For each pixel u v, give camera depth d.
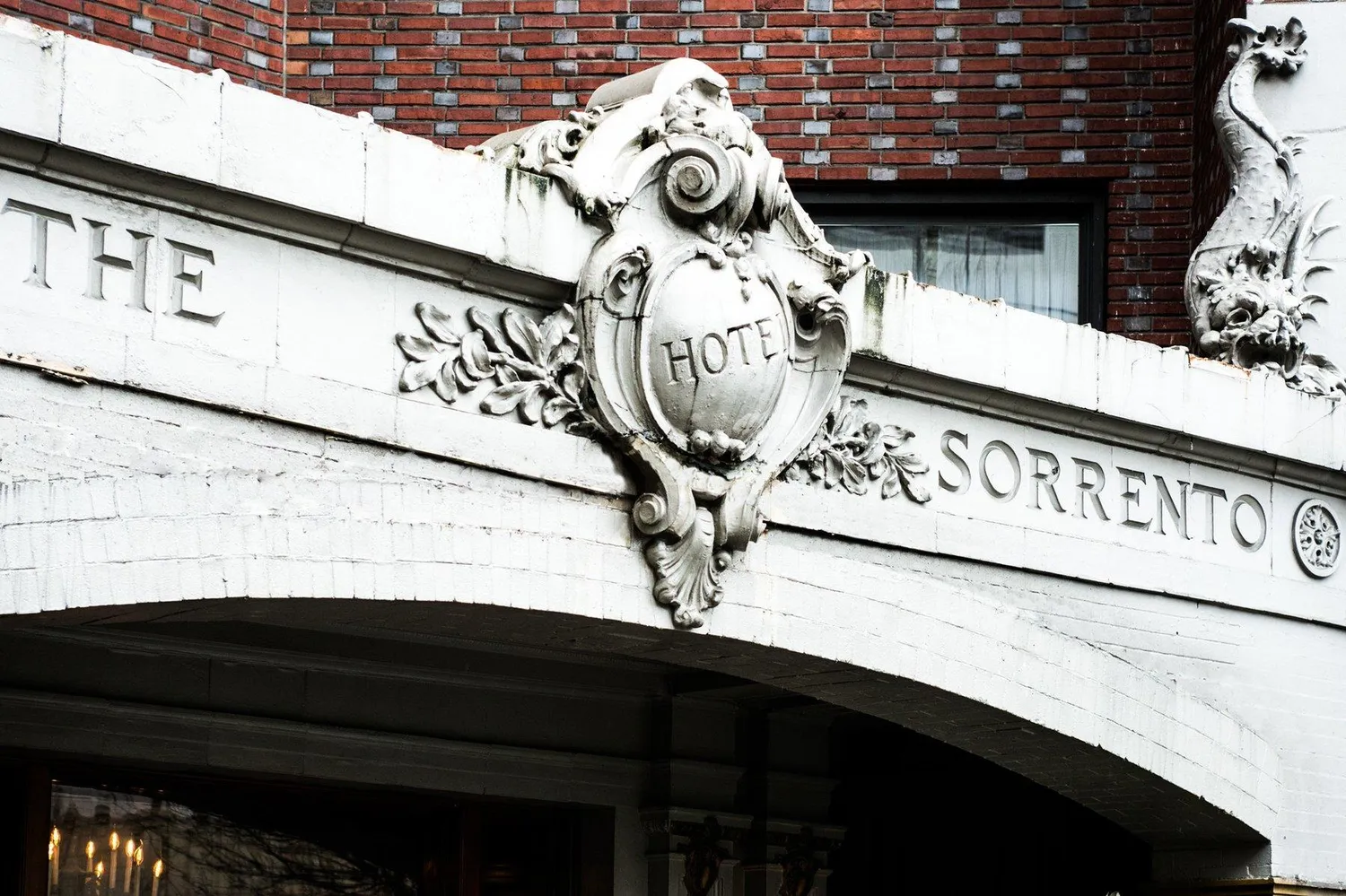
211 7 15.64
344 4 16.34
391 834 13.10
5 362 8.42
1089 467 13.22
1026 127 16.73
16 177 8.57
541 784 13.59
